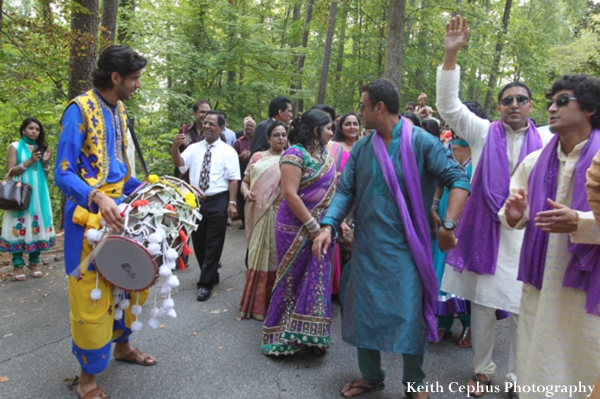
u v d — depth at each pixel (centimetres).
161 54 1110
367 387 263
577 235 179
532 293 214
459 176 224
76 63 616
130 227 224
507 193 265
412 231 227
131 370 284
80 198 219
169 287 244
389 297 229
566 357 197
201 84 1305
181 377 277
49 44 575
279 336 304
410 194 227
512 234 265
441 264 342
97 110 235
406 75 1662
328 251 301
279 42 2066
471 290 273
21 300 405
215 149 431
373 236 233
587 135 202
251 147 525
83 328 230
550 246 200
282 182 294
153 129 989
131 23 1028
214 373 284
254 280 370
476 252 265
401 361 309
